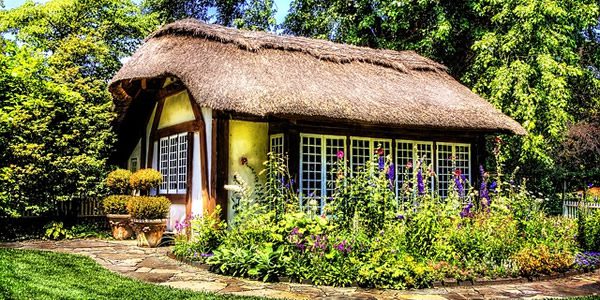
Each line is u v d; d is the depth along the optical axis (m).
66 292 6.66
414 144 13.55
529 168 18.92
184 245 10.34
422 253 8.94
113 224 13.67
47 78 16.92
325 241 8.59
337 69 13.57
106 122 15.05
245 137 12.05
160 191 14.50
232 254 8.98
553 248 9.99
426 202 9.54
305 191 12.01
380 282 8.04
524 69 16.25
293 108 10.73
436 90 14.38
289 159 11.76
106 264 9.52
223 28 13.92
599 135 19.73
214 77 11.16
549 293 7.90
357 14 21.19
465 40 19.59
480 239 9.32
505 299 7.45
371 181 9.70
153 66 12.26
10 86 13.90
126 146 17.02
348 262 8.38
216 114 11.60
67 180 13.83
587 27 18.94
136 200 12.12
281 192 10.66
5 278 6.95
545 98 16.30
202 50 12.38
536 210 11.22
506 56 17.16
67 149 13.97
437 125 12.34
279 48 13.37
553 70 16.33
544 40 16.58
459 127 12.71
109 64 23.42
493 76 17.30
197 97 10.60
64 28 24.12
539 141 16.27
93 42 22.47
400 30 20.47
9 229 13.64
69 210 15.11
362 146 12.86
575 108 21.48
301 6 24.41
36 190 13.52
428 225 9.14
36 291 6.52
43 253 9.80
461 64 19.83
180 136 13.54
